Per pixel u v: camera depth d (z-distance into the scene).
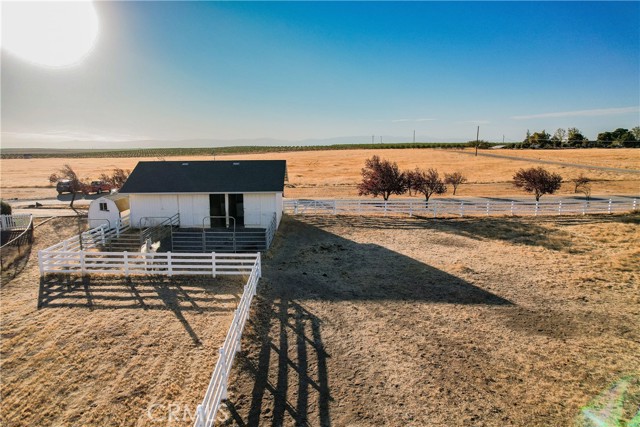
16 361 10.85
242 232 23.08
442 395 9.59
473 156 91.56
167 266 16.84
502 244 23.16
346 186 54.22
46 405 9.23
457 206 32.81
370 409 9.09
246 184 24.45
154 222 24.69
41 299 14.84
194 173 25.92
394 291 15.96
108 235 21.97
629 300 15.10
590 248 22.09
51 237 24.56
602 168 64.75
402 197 44.09
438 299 15.20
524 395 9.61
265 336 12.30
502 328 12.93
